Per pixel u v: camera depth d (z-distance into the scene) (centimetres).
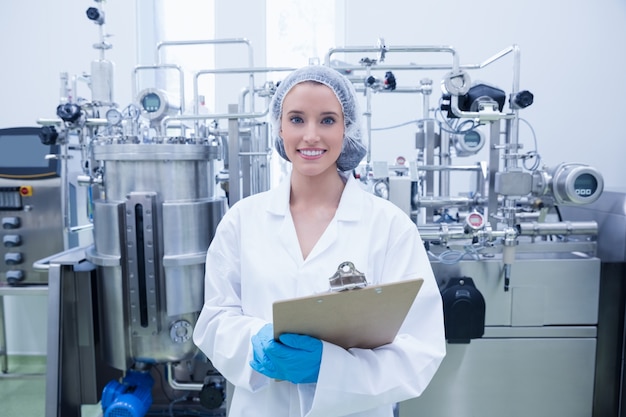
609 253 157
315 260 84
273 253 86
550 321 147
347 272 65
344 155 100
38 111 242
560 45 233
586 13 231
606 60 233
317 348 70
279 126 99
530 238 174
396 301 66
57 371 139
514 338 148
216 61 248
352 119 95
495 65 236
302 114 81
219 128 196
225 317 86
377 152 245
